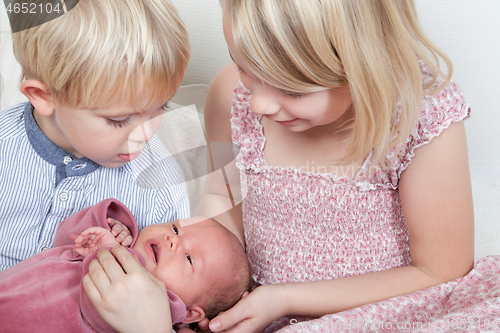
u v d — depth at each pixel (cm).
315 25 68
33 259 94
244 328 93
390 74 80
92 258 89
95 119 83
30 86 83
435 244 95
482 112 143
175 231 104
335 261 104
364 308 90
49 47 78
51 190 102
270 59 70
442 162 89
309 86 73
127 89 79
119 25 77
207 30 141
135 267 85
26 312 83
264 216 109
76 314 84
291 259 107
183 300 99
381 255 103
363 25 73
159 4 82
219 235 106
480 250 120
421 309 91
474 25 133
